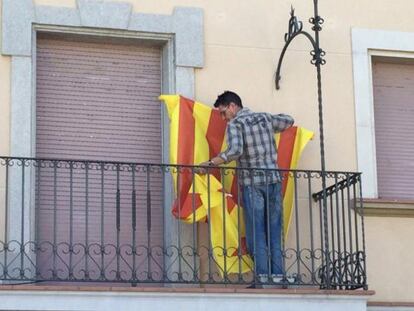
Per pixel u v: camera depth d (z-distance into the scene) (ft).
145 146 62.13
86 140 61.36
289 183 61.87
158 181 62.03
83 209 60.64
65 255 59.82
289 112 63.41
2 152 58.95
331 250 60.39
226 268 57.41
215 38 63.26
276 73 63.46
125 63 62.80
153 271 60.75
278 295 56.18
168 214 60.90
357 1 65.98
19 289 53.47
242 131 58.80
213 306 55.47
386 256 62.85
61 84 61.62
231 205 59.82
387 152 65.46
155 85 63.05
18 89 59.62
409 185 65.36
